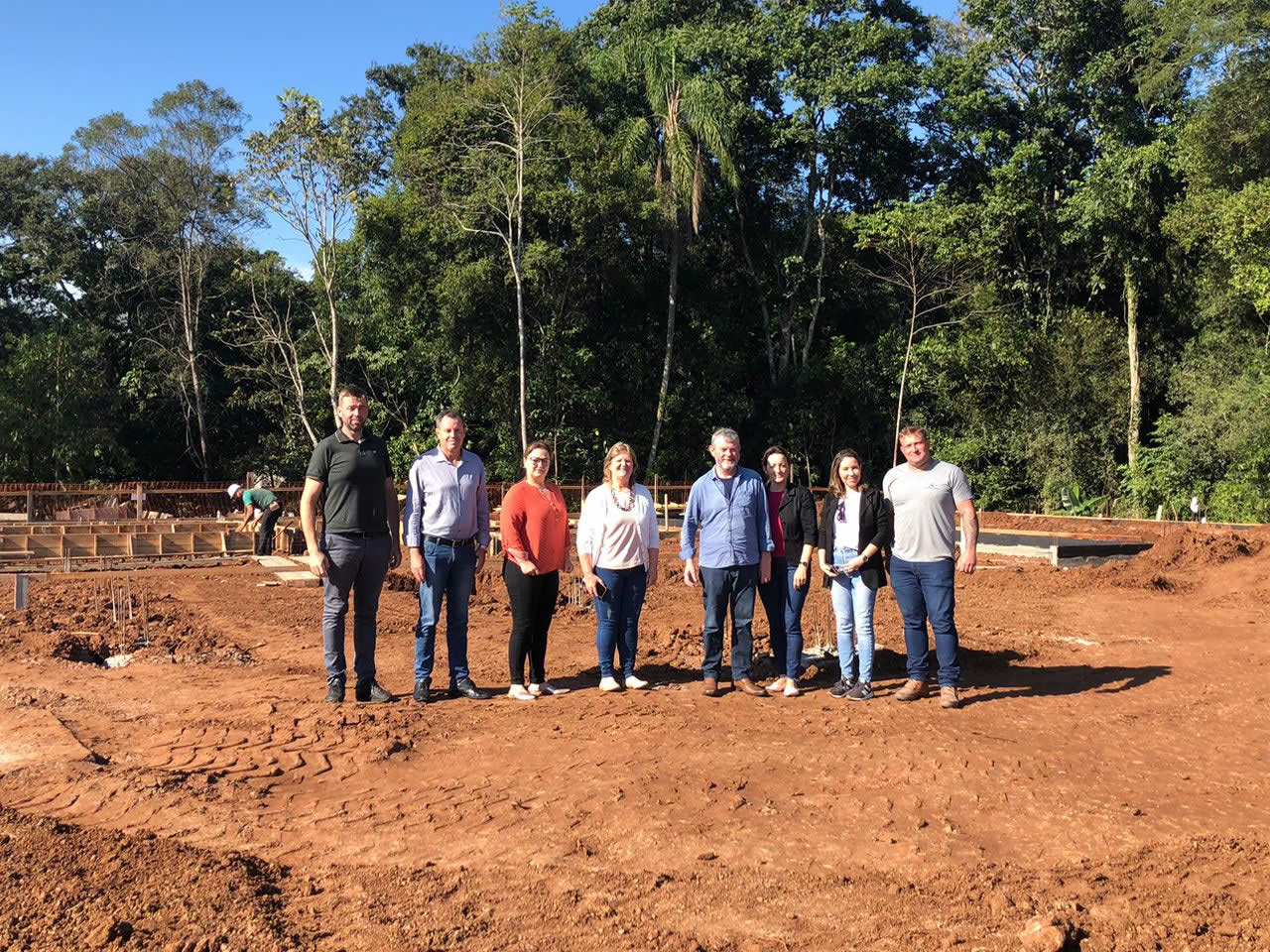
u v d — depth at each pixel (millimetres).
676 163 29672
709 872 3980
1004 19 32812
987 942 3354
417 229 30656
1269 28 25188
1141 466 29000
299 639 9805
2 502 25984
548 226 31312
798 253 36781
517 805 4762
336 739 5859
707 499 6941
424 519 6855
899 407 33719
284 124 29453
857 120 35406
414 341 33969
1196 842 4270
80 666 8195
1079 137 33688
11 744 5797
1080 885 3838
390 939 3395
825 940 3400
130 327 41250
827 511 7000
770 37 35875
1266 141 25844
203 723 6207
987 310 33094
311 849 4289
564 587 12617
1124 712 6551
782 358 36812
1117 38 32594
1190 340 29672
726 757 5441
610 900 3717
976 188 36719
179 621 10641
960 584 13602
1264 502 24438
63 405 36500
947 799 4801
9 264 40188
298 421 38469
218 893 3693
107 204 40594
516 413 32906
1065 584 13492
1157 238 30281
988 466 32688
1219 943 3355
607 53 32125
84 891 3713
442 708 6621
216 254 40562
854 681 7504
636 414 35062
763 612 10617
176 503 27797
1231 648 9008
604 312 34688
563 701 6801
